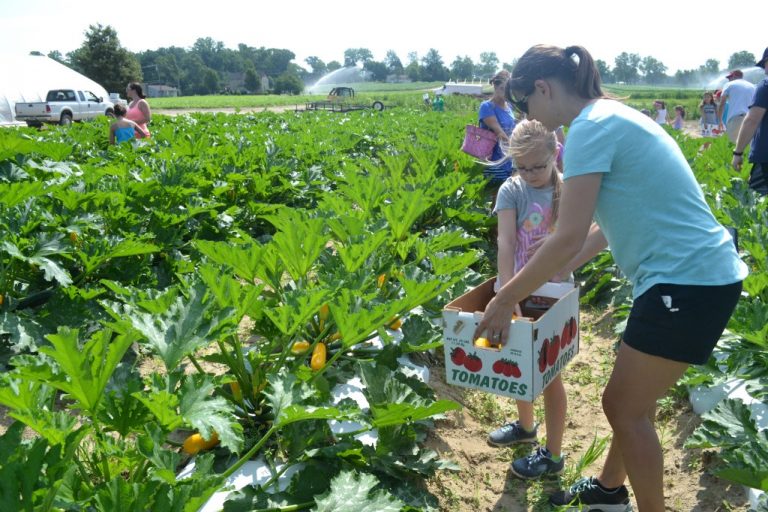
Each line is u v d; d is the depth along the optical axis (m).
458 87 66.62
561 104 2.73
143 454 2.37
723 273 2.51
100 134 14.41
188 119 20.70
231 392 3.67
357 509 2.66
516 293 2.72
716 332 2.56
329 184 10.41
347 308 3.40
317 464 3.13
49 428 2.34
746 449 3.05
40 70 37.12
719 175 7.67
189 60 188.25
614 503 3.19
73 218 5.11
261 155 9.65
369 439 3.50
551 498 3.37
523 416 3.82
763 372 3.89
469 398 4.43
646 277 2.57
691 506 3.32
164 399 2.45
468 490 3.50
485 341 3.16
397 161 9.70
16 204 4.88
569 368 4.99
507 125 8.62
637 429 2.72
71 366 2.37
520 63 2.78
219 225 7.03
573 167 2.50
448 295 4.87
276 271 4.22
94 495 2.24
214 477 2.39
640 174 2.49
